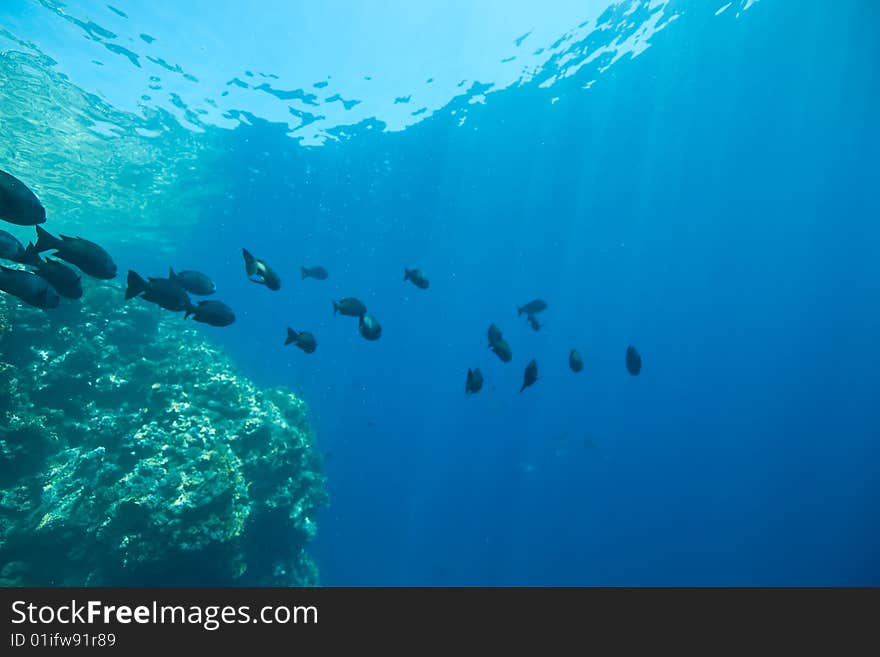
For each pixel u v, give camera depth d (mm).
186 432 9461
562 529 40500
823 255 41875
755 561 41031
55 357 10477
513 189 27125
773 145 25453
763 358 54281
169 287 3918
